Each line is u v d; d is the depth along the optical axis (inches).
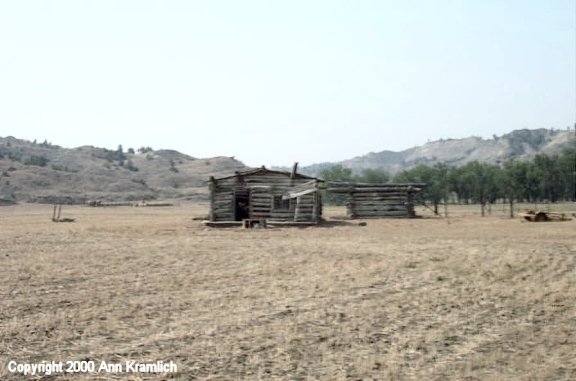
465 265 864.9
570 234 1307.8
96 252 1061.1
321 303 625.3
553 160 4603.8
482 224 1691.7
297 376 395.2
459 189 4682.6
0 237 1365.7
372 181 5221.5
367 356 440.5
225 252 1062.4
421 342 479.5
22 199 6018.7
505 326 537.6
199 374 396.8
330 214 2618.1
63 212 3503.9
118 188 7588.6
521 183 4466.0
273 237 1389.0
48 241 1272.1
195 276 796.6
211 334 496.7
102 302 623.2
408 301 640.4
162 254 1031.0
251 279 775.7
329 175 5265.8
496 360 433.7
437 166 4909.0
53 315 557.3
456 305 624.1
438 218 2068.2
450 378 393.1
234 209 1862.7
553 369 412.5
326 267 871.7
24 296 652.1
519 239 1213.7
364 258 964.0
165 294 671.1
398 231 1512.1
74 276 790.5
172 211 3703.3
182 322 537.6
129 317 557.0
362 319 556.4
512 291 692.7
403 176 4987.7
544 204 4178.2
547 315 579.5
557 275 789.2
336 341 480.4
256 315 567.5
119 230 1624.0
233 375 395.2
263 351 450.9
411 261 913.5
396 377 393.7
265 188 1851.6
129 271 840.3
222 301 632.4
